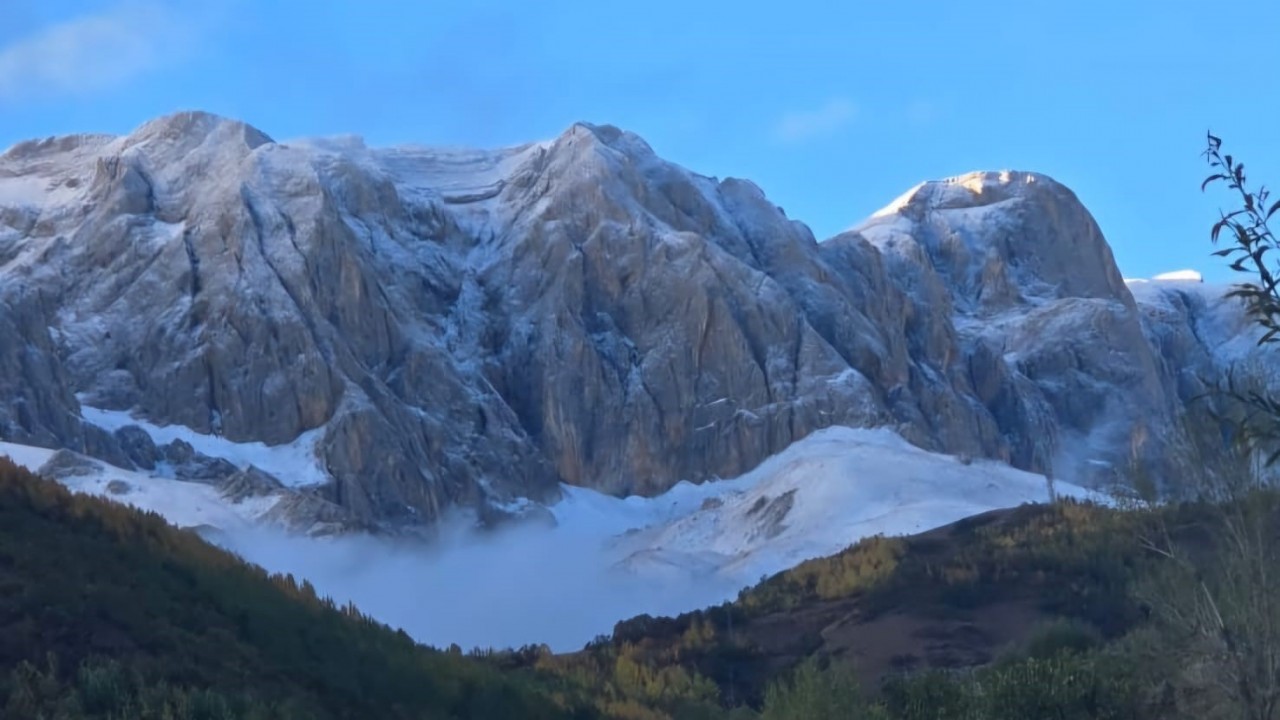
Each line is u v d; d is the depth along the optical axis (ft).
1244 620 100.68
